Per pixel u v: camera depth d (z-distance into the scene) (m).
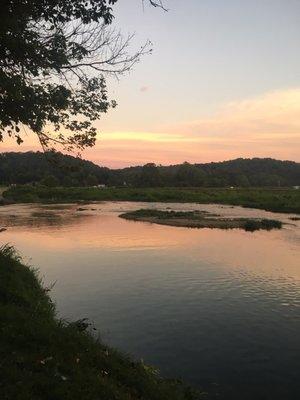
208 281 18.98
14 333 8.62
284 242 30.52
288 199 73.56
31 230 36.09
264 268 21.59
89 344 9.10
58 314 14.30
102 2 8.77
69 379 7.30
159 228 38.69
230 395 9.51
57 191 90.31
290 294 17.12
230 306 15.62
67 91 10.64
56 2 8.67
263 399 9.39
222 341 12.44
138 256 24.59
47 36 9.95
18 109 10.36
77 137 11.34
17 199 81.50
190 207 67.88
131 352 11.56
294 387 9.90
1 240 29.97
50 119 10.86
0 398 6.23
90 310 14.90
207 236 33.62
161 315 14.54
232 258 24.20
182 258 24.09
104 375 7.95
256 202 74.38
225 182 150.00
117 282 18.64
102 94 11.14
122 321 13.91
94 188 99.31
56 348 8.33
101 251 26.11
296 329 13.44
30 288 14.19
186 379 10.17
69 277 19.38
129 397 7.34
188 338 12.62
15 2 8.54
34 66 10.04
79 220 45.53
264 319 14.28
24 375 7.00
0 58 9.75
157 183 139.50
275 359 11.32
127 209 62.53
